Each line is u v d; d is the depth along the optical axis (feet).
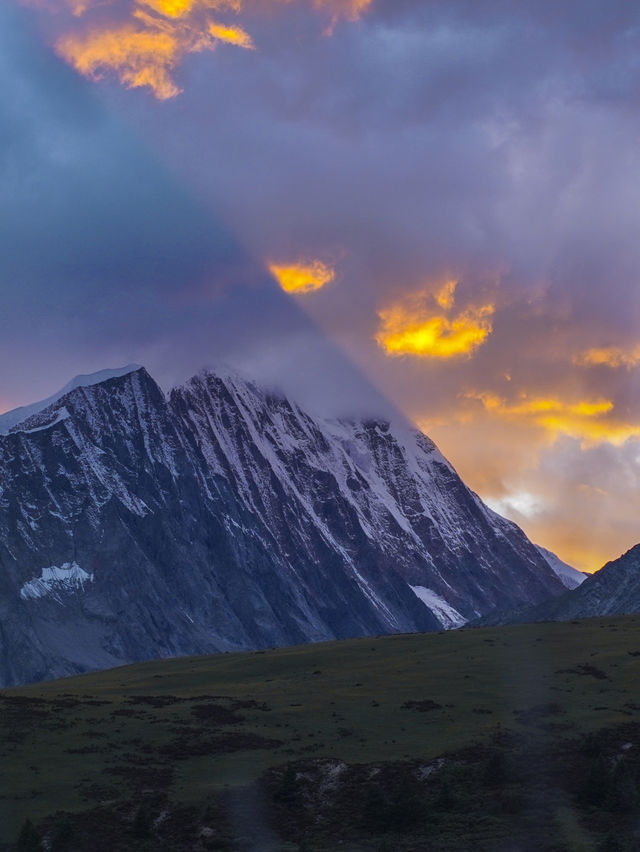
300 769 492.54
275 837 441.68
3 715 562.66
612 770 485.56
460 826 446.60
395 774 488.85
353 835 442.50
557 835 434.71
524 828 441.68
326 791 477.36
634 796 460.96
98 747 520.01
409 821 451.12
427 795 472.44
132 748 521.65
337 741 528.63
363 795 472.85
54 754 510.99
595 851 418.31
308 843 435.94
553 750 507.71
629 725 531.91
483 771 489.26
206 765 501.56
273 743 527.40
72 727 547.08
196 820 449.48
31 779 483.10
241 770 495.00
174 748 520.83
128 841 434.71
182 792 472.44
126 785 479.00
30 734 536.01
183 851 428.15
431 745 519.19
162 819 450.71
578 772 486.38
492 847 426.92
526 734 527.40
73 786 476.54
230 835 439.22
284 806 466.29
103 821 446.60
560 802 462.19
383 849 422.41
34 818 447.83
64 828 433.89
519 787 475.72
